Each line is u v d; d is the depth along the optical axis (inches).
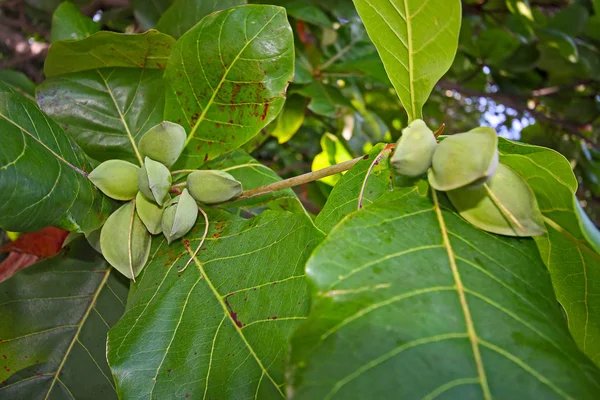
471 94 34.0
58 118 13.1
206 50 11.6
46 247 15.2
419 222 8.3
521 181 8.6
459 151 8.2
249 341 9.6
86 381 12.6
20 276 12.7
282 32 11.4
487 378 6.4
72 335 12.9
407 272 7.4
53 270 13.0
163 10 20.5
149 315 10.4
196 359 9.8
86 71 13.5
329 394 6.1
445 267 7.7
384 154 10.1
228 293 10.2
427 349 6.5
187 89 12.1
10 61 31.3
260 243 10.4
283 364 9.1
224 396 9.3
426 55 9.6
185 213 10.6
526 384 6.4
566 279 9.9
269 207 14.1
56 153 10.1
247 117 12.0
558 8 31.5
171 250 11.3
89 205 10.6
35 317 12.7
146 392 9.6
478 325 6.9
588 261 9.4
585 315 10.2
